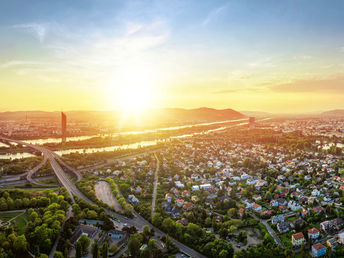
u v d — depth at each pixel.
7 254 196.88
